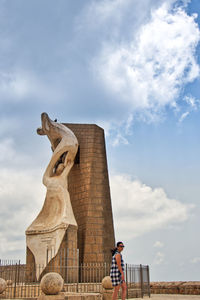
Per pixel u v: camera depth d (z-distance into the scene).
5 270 16.38
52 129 18.88
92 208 18.19
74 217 17.19
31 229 17.09
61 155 18.80
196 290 15.86
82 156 19.66
